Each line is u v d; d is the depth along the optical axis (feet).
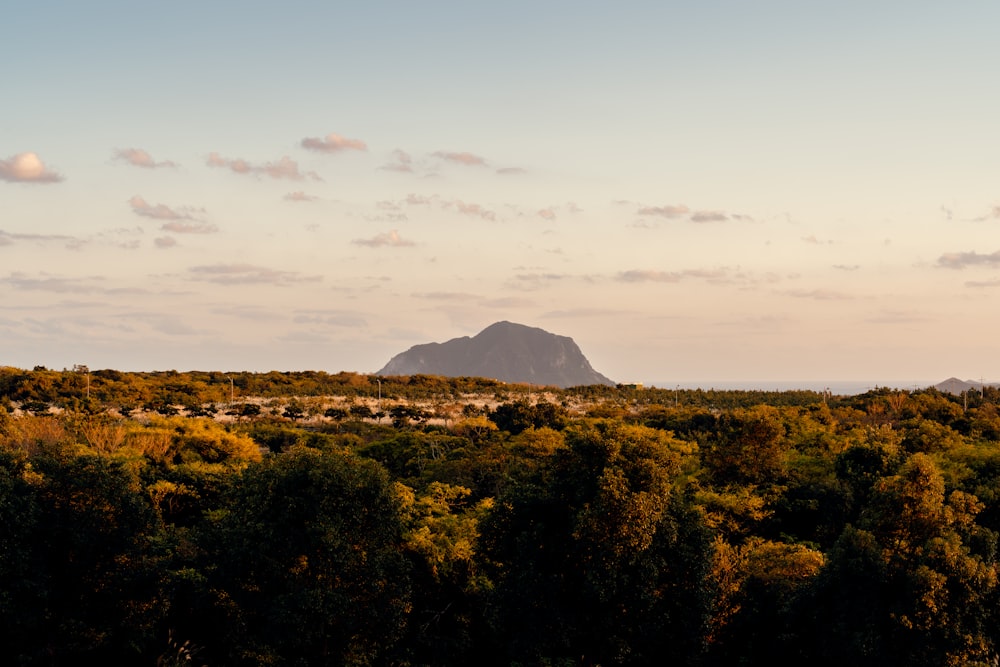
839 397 436.35
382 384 532.73
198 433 212.84
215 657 95.55
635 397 478.18
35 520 84.23
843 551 89.04
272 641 83.56
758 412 173.99
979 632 81.87
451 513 156.15
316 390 471.62
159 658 91.56
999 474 150.20
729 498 138.00
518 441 219.61
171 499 151.12
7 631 82.43
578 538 87.97
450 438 255.70
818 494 150.10
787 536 139.23
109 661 90.99
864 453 159.74
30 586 81.41
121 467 96.68
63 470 89.56
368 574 88.33
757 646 100.01
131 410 339.16
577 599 89.76
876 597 85.87
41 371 424.05
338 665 85.87
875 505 96.02
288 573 86.84
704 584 92.53
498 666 102.89
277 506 88.63
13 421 215.31
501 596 92.07
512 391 525.75
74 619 85.71
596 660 90.07
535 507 94.94
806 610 91.91
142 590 90.99
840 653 85.20
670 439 218.38
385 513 92.43
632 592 87.04
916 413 288.30
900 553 88.17
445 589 106.01
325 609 82.89
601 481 87.51
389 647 90.58
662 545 89.61
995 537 90.22
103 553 88.79
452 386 542.98
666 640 89.45
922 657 81.20
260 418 341.62
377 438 293.02
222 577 87.81
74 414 257.55
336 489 88.79
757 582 103.60
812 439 205.26
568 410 379.14
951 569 82.94
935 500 90.68
